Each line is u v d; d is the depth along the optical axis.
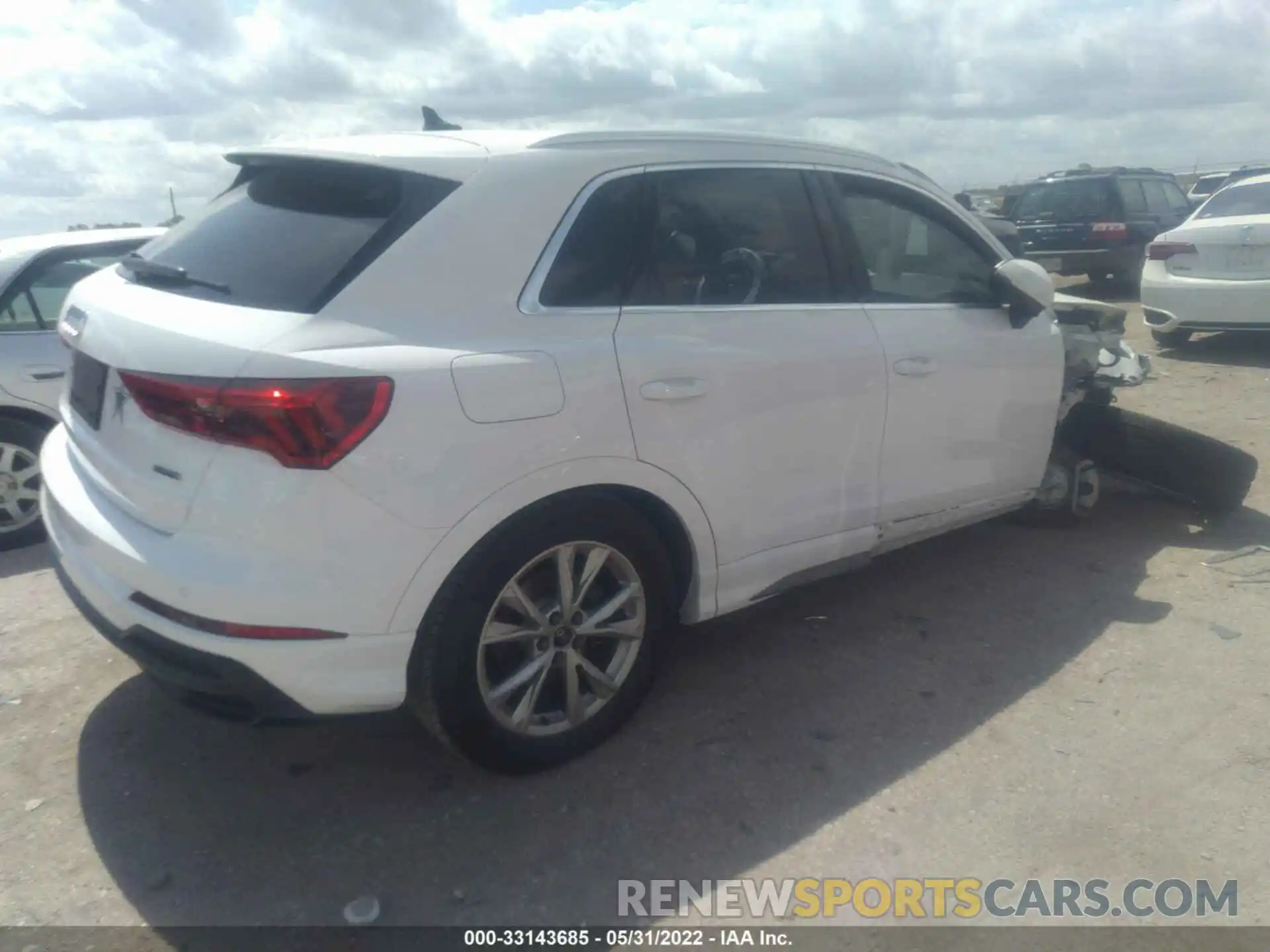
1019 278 4.34
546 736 3.30
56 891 2.87
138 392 2.87
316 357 2.71
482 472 2.90
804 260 3.84
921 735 3.58
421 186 3.04
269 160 3.40
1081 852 3.00
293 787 3.33
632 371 3.21
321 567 2.72
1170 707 3.74
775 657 4.13
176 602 2.79
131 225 6.32
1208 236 9.66
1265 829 3.08
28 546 5.57
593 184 3.31
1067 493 5.45
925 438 4.20
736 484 3.55
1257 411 7.82
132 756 3.50
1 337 5.39
